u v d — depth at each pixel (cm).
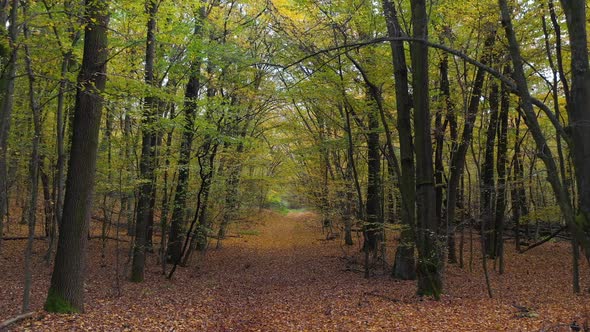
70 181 823
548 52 1033
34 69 970
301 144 1898
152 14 1004
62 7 866
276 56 1323
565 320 793
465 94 1195
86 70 811
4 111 829
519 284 1291
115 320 830
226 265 1908
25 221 2142
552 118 405
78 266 830
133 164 1345
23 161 1608
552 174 394
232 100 1659
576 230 352
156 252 1930
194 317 933
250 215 2644
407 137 1149
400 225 1294
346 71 1284
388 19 1120
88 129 818
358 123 1446
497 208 1797
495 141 1802
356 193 1838
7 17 820
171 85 1498
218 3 1642
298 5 1180
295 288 1339
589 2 895
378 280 1402
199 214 1677
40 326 729
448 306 943
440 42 1163
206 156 1505
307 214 4506
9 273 1287
